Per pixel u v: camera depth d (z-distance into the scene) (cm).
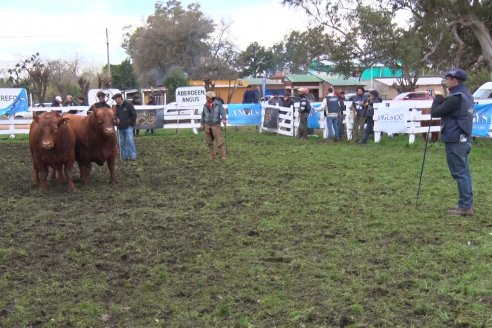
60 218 779
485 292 480
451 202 841
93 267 570
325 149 1573
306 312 447
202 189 982
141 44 6019
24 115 2259
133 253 613
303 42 3509
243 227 715
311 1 3381
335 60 3409
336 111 1816
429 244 630
